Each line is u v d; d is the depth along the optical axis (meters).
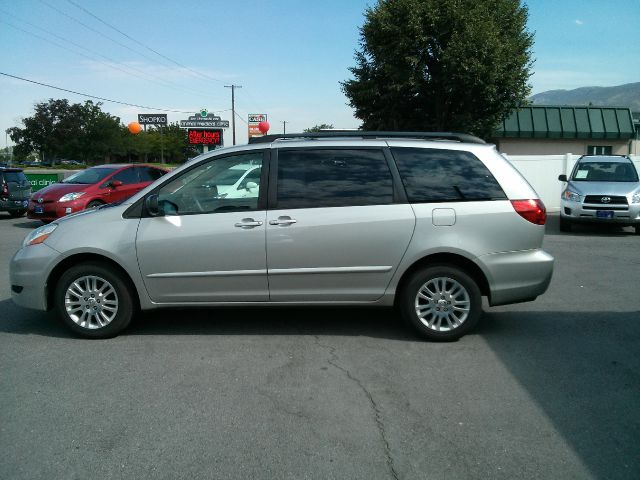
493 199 4.82
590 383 4.01
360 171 4.86
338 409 3.59
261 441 3.18
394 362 4.43
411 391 3.87
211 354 4.59
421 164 4.88
